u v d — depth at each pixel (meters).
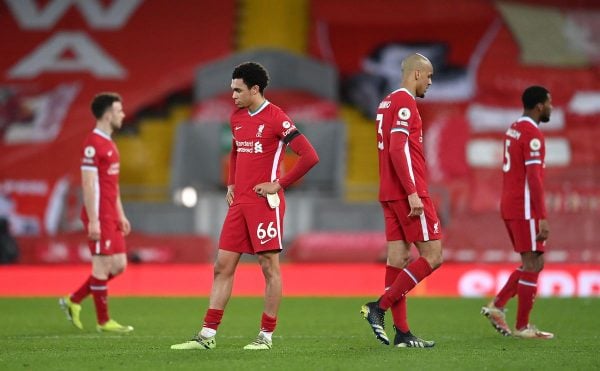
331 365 21.56
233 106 81.12
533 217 29.12
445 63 85.31
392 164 25.62
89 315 38.38
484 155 79.00
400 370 20.84
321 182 77.88
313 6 90.38
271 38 89.31
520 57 86.00
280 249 24.91
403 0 90.69
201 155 79.12
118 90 84.69
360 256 65.56
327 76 82.69
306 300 47.00
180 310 41.03
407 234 25.33
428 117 81.75
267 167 24.81
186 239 66.44
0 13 89.62
